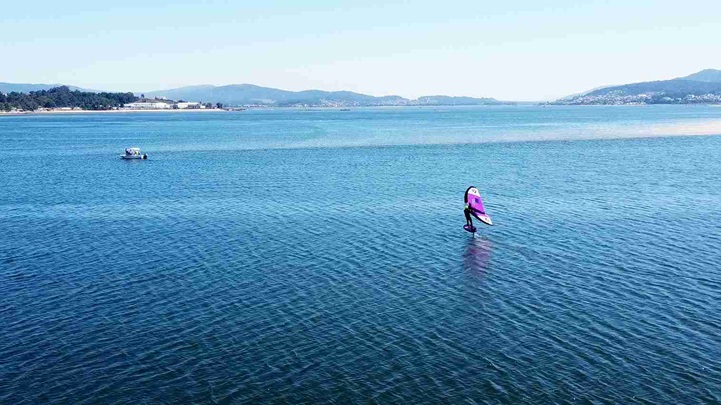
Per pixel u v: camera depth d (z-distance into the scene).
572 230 59.28
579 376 31.34
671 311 38.75
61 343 35.94
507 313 39.09
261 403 29.69
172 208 72.62
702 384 30.42
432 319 38.41
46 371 32.84
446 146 152.62
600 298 41.19
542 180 90.81
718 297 40.91
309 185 88.62
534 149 141.50
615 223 61.78
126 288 44.59
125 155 130.75
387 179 93.75
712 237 55.66
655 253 51.00
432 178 94.31
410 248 54.03
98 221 66.06
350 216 66.94
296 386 31.00
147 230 61.56
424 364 32.84
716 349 33.75
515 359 33.16
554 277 45.62
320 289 43.84
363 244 55.38
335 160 121.75
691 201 72.31
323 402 29.66
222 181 94.00
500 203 73.06
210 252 53.28
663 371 31.64
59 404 29.89
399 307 40.38
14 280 46.59
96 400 30.17
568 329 36.53
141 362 33.62
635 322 37.28
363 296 42.41
